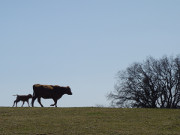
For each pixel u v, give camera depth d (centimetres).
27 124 2956
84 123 3014
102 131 2775
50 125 2930
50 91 4006
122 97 6462
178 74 6425
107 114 3400
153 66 6656
